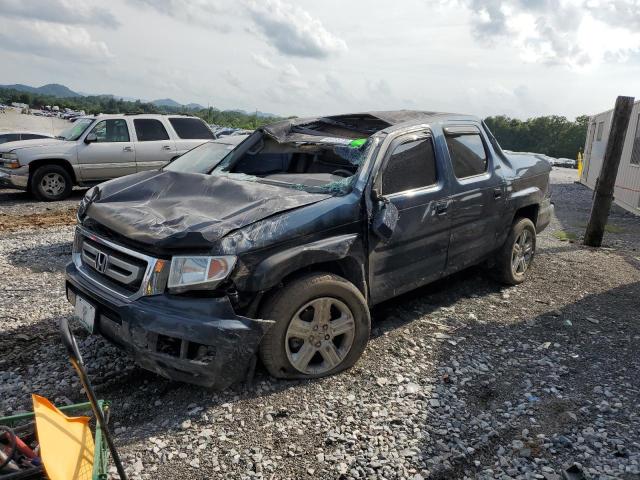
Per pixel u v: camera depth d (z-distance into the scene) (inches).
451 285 227.5
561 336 178.9
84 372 74.9
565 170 1368.1
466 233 189.6
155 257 122.6
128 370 146.7
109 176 486.0
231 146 224.7
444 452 114.3
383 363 153.5
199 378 121.5
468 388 142.1
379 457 112.0
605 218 324.2
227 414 125.4
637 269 269.3
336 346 147.2
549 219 249.8
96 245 140.3
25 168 457.1
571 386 144.7
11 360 150.6
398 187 163.3
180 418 124.0
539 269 260.7
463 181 186.9
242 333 121.6
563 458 112.7
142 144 491.8
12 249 283.1
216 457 110.6
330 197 145.9
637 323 192.5
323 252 135.4
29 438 94.8
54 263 257.3
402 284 167.9
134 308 120.3
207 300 121.1
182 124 516.1
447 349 165.2
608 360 161.5
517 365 156.6
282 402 130.8
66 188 477.1
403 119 183.9
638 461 111.7
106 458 94.6
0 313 184.5
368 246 151.3
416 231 166.1
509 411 131.4
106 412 101.5
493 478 106.3
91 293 131.9
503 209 207.5
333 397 134.1
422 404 132.8
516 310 201.9
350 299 142.1
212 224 125.4
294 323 133.5
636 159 522.6
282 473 106.3
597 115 758.5
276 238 128.8
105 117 486.3
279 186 159.9
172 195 150.3
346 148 163.5
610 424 125.9
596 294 224.2
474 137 201.6
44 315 183.8
